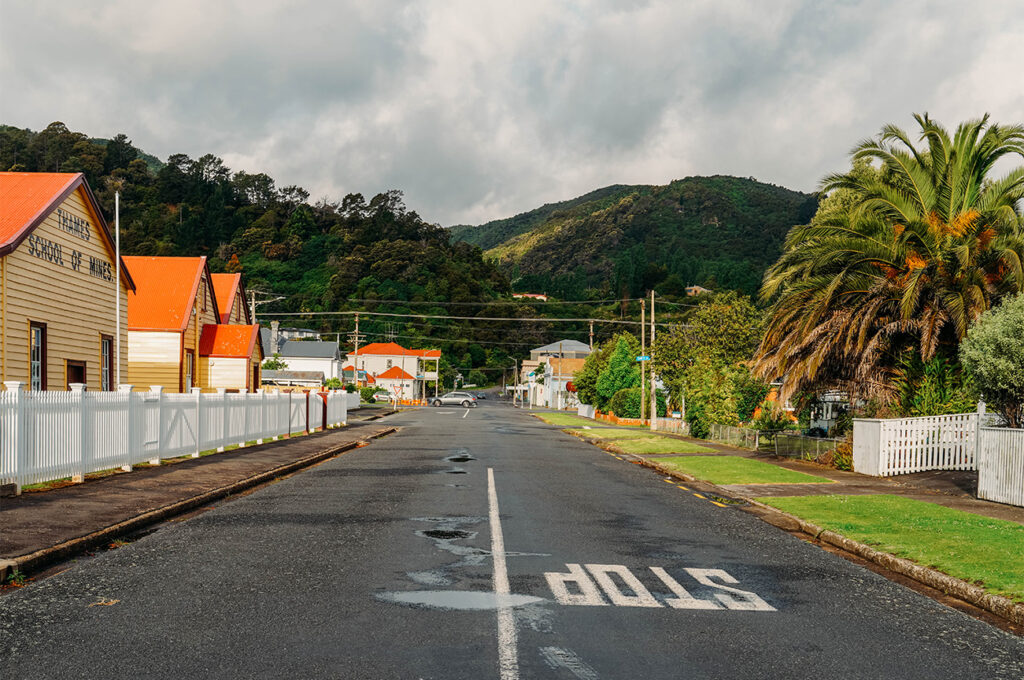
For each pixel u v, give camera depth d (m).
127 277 26.94
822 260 21.38
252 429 24.95
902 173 21.98
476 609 6.81
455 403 107.62
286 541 9.75
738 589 7.85
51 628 6.14
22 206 21.34
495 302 139.88
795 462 22.69
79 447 13.94
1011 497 13.76
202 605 6.83
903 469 18.44
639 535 10.69
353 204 172.50
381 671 5.26
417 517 11.73
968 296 19.72
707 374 35.94
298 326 139.25
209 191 166.25
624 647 5.88
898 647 6.13
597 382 66.06
